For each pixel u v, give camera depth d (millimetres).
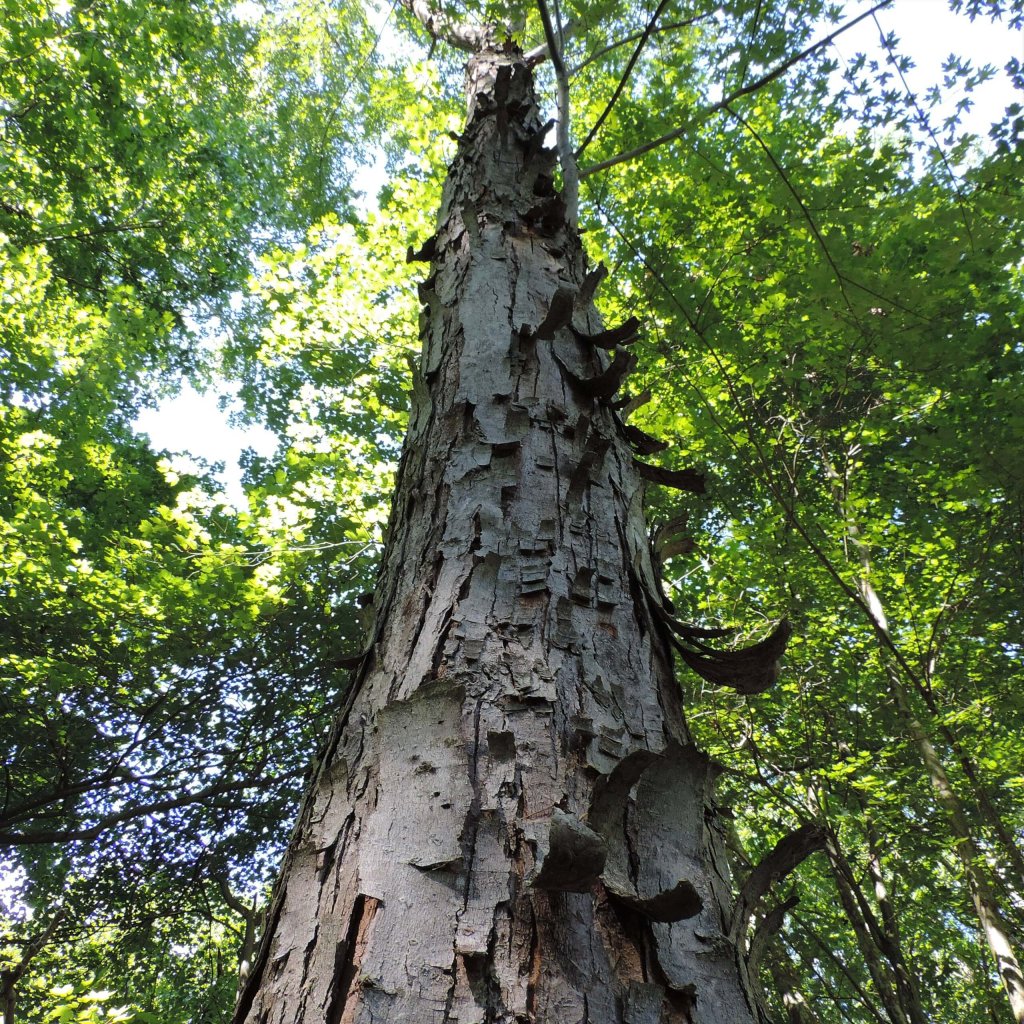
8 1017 6496
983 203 3500
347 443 7449
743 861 8461
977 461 4602
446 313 2230
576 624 1306
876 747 8047
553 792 1028
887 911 7816
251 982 999
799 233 4516
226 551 6297
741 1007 891
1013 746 6340
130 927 8984
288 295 7500
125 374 11906
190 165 11594
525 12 3855
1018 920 8047
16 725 7855
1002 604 6992
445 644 1266
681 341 5180
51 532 6137
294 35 12414
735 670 1448
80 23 9000
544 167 2977
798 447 6621
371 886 962
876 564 7969
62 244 10438
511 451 1639
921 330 3918
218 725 8672
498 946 874
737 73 3646
